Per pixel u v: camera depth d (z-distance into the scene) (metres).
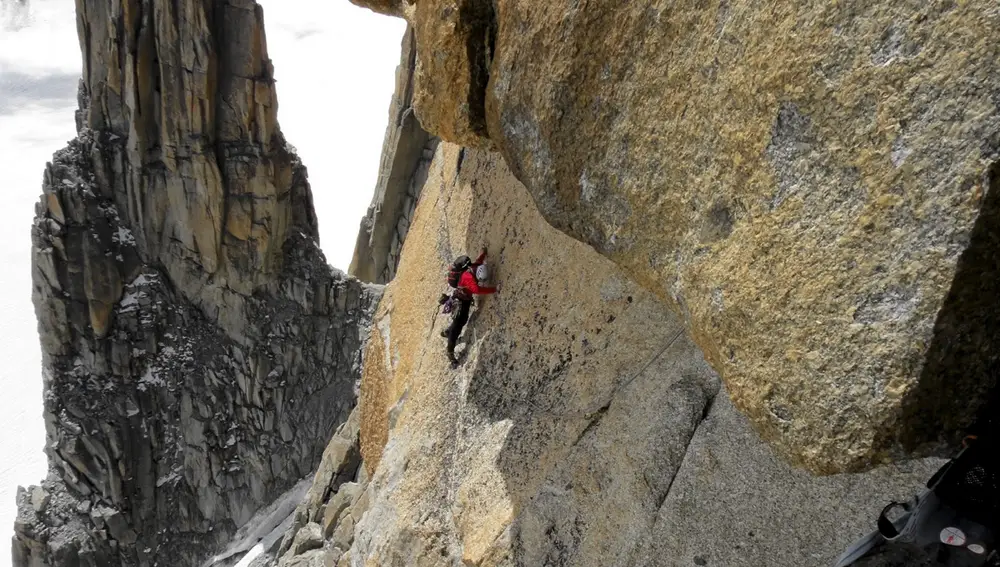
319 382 49.88
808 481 5.31
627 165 4.30
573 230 5.03
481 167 11.53
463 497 8.54
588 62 4.53
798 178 3.06
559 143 4.93
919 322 2.57
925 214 2.56
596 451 6.98
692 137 3.75
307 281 49.03
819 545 5.01
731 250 3.44
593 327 7.79
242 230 46.50
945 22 2.53
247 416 48.28
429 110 7.23
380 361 14.39
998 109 2.37
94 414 44.66
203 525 47.31
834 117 2.90
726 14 3.50
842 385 2.80
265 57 44.91
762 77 3.23
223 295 47.56
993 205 2.41
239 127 45.16
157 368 46.38
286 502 48.16
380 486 11.24
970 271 2.48
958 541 2.88
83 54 43.31
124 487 45.09
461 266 9.62
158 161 44.88
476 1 6.24
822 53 2.94
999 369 2.69
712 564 5.44
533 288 8.95
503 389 8.90
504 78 5.50
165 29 42.28
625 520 6.25
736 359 3.37
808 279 2.97
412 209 51.31
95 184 44.47
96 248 44.19
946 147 2.51
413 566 9.12
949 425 2.75
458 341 10.37
